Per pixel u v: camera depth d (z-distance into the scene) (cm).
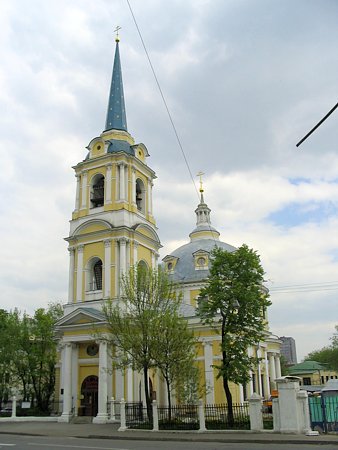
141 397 3797
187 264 5344
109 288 4025
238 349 3041
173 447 1844
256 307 3119
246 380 3033
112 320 3097
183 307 4612
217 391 4150
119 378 3738
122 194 4250
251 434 2322
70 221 4431
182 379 2930
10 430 3084
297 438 2067
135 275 3338
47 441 2303
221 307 3111
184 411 3017
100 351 3719
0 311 5391
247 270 3184
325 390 2525
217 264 3225
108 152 4409
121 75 4975
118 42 5116
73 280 4269
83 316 3875
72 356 3925
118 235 4141
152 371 4025
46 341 4734
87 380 3894
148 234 4434
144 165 4591
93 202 4428
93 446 1928
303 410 2283
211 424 2711
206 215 6097
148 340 2908
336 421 2262
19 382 4691
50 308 5091
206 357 4241
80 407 3825
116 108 4769
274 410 2352
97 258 4222
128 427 2864
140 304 3062
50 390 4688
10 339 4641
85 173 4475
